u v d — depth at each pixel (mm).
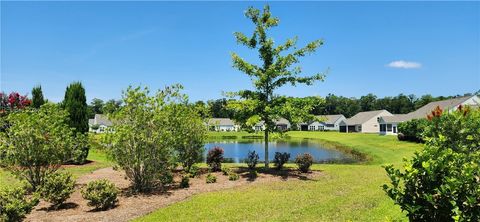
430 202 4242
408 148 32594
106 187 10039
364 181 14266
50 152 12250
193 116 16891
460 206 4137
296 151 38844
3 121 12320
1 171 15945
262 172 17297
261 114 17188
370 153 31656
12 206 7930
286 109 16297
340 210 9391
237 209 9719
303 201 10641
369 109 150375
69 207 10141
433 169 4328
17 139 11805
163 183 13242
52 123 12828
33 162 12086
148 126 12320
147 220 8766
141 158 12180
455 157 4441
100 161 21984
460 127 8695
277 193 11984
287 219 8672
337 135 70562
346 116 148000
